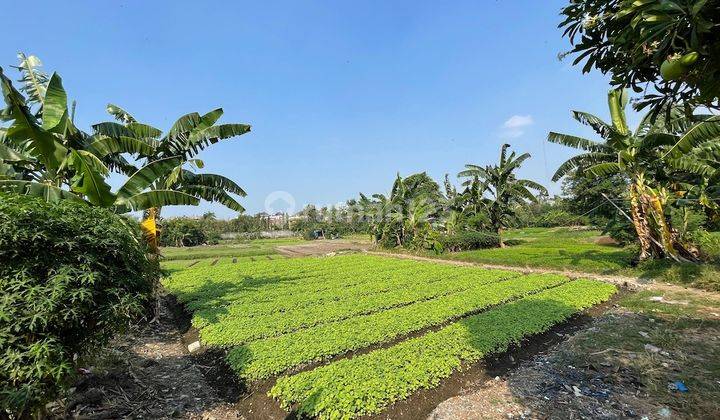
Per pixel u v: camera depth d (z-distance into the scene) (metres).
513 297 12.26
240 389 6.60
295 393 5.76
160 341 9.73
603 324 8.99
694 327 8.27
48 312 3.89
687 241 15.73
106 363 7.02
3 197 4.35
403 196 31.42
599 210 26.39
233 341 8.62
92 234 4.66
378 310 11.36
